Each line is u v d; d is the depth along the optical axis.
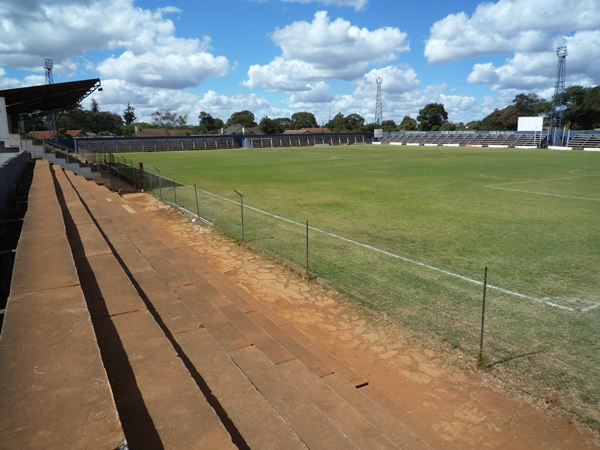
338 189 22.19
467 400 4.77
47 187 12.51
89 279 5.36
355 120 141.62
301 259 10.14
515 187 22.61
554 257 10.07
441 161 42.06
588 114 87.44
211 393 3.49
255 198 19.33
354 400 4.40
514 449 4.02
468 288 8.16
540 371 5.36
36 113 41.50
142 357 3.48
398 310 7.22
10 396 2.43
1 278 5.99
